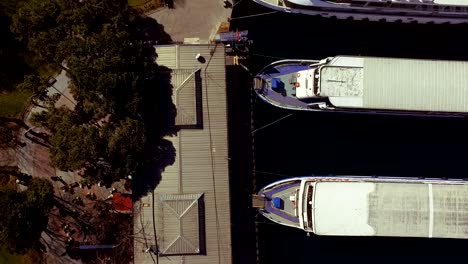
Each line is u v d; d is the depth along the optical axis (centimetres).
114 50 4300
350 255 5309
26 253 4750
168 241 4644
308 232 4888
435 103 4775
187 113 4669
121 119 4488
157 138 4712
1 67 4941
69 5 4422
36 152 4950
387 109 4772
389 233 4666
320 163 5316
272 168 5256
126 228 4950
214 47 4794
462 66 4819
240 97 5178
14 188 4903
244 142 5172
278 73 5106
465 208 4678
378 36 5331
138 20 5072
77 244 4934
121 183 4984
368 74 4741
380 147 5369
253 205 4994
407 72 4769
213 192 4756
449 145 5406
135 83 4359
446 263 5362
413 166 5384
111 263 4956
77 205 4956
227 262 4738
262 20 5241
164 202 4653
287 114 5262
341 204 4672
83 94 4350
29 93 4941
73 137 4275
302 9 4903
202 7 5153
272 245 5228
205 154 4762
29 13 4381
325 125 5319
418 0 4675
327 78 4706
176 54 4734
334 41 5316
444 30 5338
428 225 4666
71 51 4306
